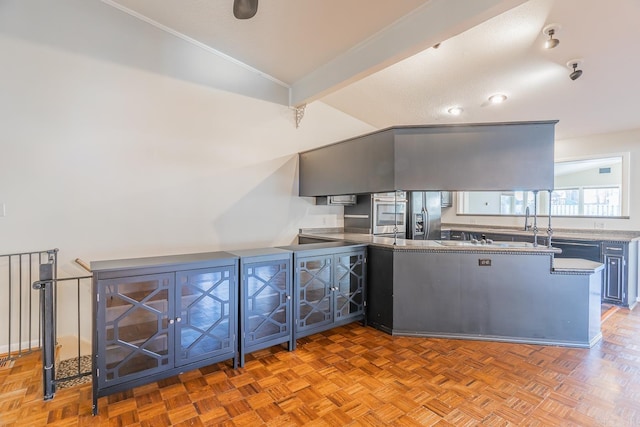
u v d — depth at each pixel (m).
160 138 3.37
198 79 3.60
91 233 3.00
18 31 2.65
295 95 4.28
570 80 3.27
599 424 1.85
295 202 4.52
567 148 4.93
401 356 2.72
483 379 2.34
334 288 3.17
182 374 2.43
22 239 2.71
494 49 2.87
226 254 2.66
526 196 5.60
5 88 2.61
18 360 2.58
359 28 2.98
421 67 3.34
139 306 2.11
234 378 2.38
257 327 2.63
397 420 1.90
